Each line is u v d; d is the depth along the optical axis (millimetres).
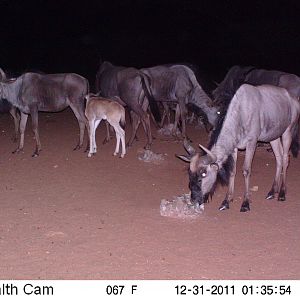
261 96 5148
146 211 4984
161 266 3842
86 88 7160
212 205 5223
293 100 5527
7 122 9719
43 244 4195
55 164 6598
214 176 4742
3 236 4348
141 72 7406
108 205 5141
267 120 5148
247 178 5082
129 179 6023
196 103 7828
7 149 7402
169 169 6457
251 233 4504
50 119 10148
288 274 3758
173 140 8070
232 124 4914
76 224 4633
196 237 4395
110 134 8375
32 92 6984
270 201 5371
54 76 7105
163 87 7852
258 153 7281
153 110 7453
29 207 5055
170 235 4426
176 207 4891
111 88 7754
